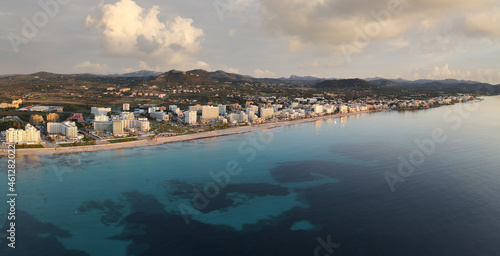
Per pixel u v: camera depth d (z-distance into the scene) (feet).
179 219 618.85
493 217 607.37
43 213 640.58
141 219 619.26
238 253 504.43
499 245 514.27
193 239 546.67
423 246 515.09
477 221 593.83
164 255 500.33
